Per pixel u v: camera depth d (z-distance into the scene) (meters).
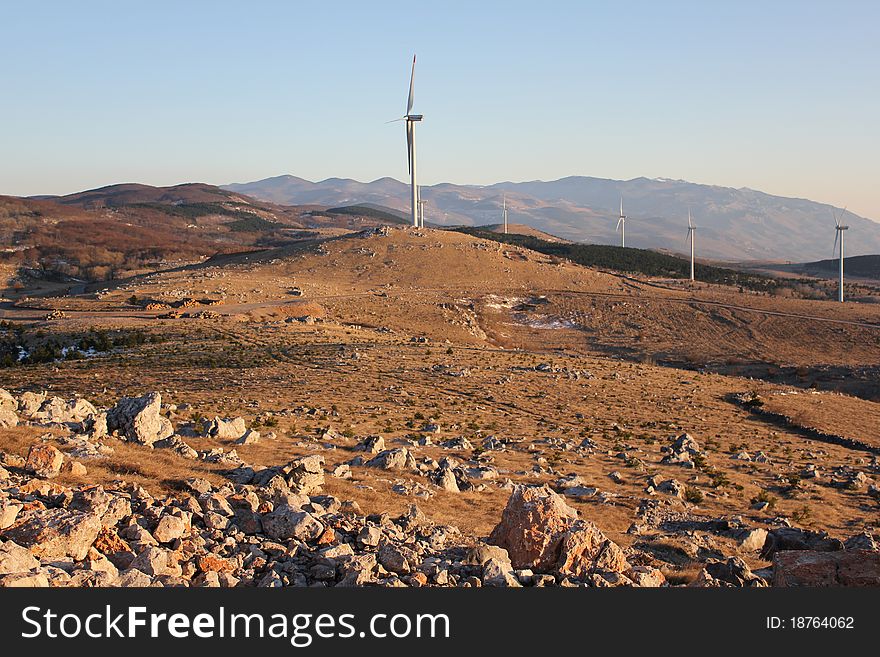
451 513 32.06
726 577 24.17
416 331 179.88
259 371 94.50
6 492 21.12
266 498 25.91
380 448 45.69
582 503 40.22
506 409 78.56
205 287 199.50
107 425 37.56
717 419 82.69
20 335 134.00
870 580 21.53
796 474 55.69
